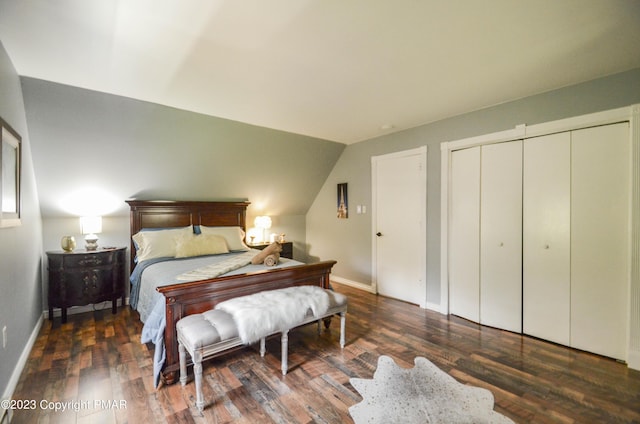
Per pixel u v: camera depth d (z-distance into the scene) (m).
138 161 3.35
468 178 3.27
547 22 1.66
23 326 2.26
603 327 2.43
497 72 2.28
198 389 1.73
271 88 2.54
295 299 2.28
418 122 3.56
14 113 2.11
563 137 2.61
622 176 2.33
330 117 3.36
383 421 1.65
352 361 2.33
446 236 3.41
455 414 1.71
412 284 3.82
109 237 3.64
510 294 2.95
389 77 2.35
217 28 1.68
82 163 3.08
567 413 1.74
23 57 1.99
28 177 2.59
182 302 2.07
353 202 4.64
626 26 1.70
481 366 2.26
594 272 2.47
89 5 1.47
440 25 1.68
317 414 1.71
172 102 2.86
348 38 1.80
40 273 3.09
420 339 2.75
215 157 3.80
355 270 4.63
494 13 1.57
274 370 2.19
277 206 5.13
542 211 2.74
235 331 1.91
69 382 2.00
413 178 3.77
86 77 2.29
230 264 2.91
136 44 1.84
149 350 2.48
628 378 2.10
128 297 3.73
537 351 2.52
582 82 2.46
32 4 1.45
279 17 1.59
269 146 4.03
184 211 4.05
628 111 2.26
